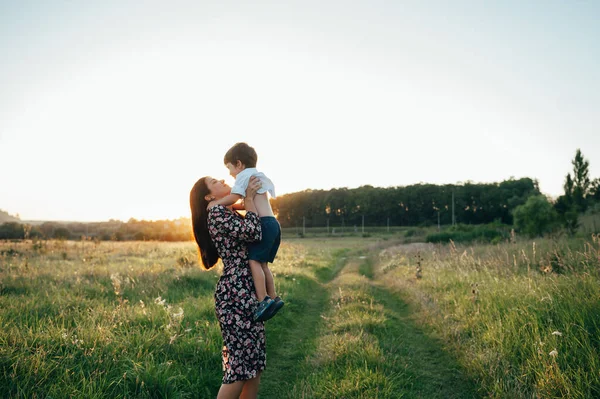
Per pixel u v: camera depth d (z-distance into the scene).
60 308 5.67
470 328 5.49
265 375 4.51
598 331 3.91
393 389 3.77
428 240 30.23
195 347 4.51
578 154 34.19
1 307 5.66
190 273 9.75
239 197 3.01
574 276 6.07
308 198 121.06
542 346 3.96
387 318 6.61
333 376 4.04
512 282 7.07
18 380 3.10
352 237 76.81
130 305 6.31
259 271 2.95
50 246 18.62
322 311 8.08
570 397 3.14
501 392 3.50
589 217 22.08
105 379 3.29
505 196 92.75
